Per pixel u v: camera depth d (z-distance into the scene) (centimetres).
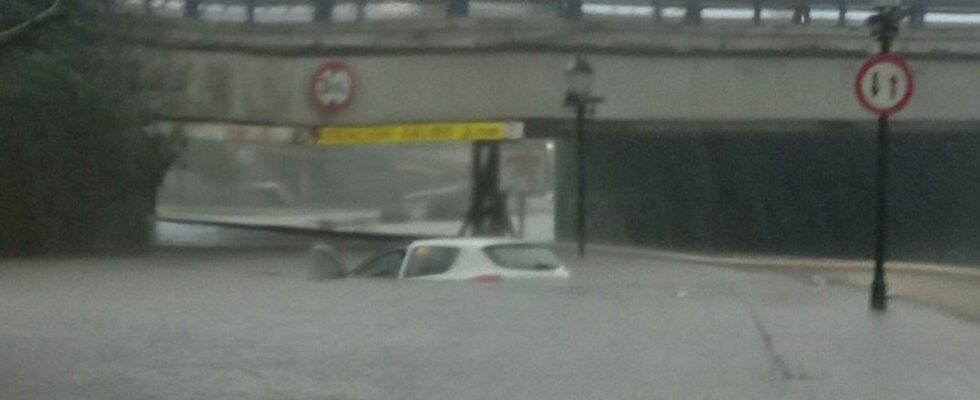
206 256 3438
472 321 1709
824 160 4688
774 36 3791
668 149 4666
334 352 1437
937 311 1967
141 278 2556
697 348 1475
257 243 4203
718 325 1694
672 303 1995
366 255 3709
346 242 4381
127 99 3569
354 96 3884
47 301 1989
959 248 4631
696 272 2934
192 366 1335
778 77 3841
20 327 1638
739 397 1171
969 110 3850
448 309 1845
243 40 3828
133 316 1767
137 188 3669
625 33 3778
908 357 1423
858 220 4762
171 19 3725
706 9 3816
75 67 3441
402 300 1967
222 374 1288
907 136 4344
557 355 1420
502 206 4175
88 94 3416
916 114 3841
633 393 1189
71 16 3281
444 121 3859
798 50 3791
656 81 3828
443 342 1517
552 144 4675
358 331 1608
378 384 1237
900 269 3669
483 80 3825
